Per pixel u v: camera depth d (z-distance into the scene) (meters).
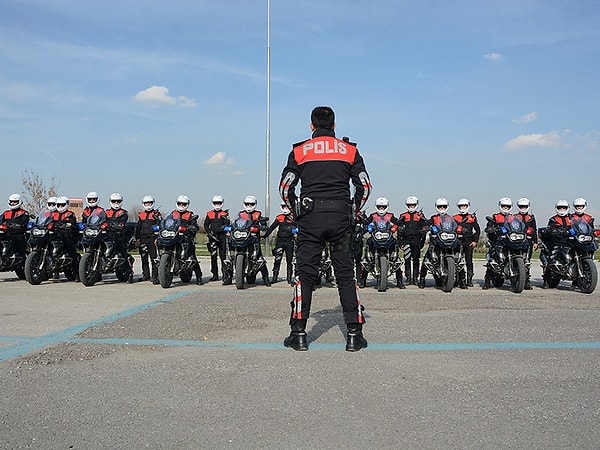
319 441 3.48
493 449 3.36
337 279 5.82
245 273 12.56
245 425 3.74
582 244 11.88
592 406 4.08
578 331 6.78
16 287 12.42
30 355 5.54
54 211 13.41
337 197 5.72
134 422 3.80
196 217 13.46
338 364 5.19
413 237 13.55
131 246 14.27
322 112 6.03
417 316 7.98
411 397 4.27
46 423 3.79
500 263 12.23
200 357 5.46
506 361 5.31
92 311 8.60
